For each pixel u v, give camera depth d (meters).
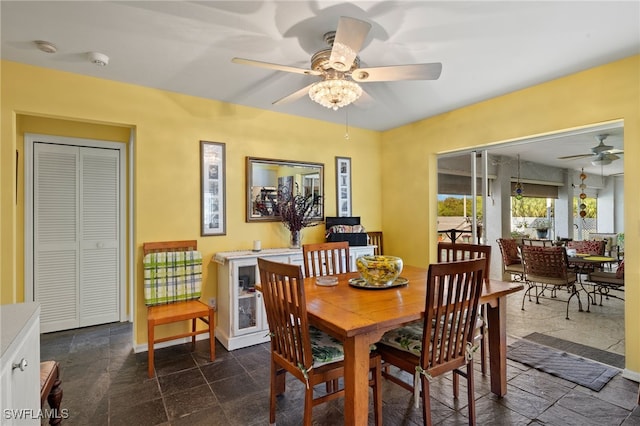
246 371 2.60
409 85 2.94
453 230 3.97
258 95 3.20
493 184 3.83
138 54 2.37
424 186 4.05
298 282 1.58
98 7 1.81
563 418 1.96
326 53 2.03
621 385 2.32
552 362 2.65
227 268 3.06
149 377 2.49
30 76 2.51
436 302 1.81
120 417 2.00
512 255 3.93
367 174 4.52
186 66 2.56
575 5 1.80
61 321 3.44
